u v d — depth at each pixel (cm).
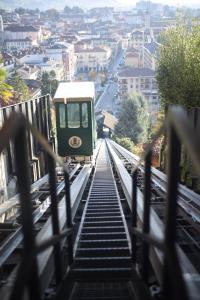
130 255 508
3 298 300
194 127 190
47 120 1708
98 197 966
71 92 1603
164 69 1666
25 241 228
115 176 1378
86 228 645
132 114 5128
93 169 1573
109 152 2053
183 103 1440
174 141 229
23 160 222
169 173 234
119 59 17725
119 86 10394
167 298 261
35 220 659
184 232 604
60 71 11238
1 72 1698
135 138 5053
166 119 220
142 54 13638
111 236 605
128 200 768
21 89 5331
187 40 1573
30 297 251
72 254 465
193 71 1422
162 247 244
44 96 1664
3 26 17575
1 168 964
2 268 478
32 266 233
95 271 447
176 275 218
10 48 15588
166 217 240
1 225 676
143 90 10200
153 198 878
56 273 376
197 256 511
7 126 195
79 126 1567
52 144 1770
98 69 15712
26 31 16875
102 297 393
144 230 344
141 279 370
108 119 6119
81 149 1582
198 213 627
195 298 275
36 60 11600
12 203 750
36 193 926
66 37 17638
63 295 366
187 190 817
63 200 787
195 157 164
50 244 263
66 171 428
